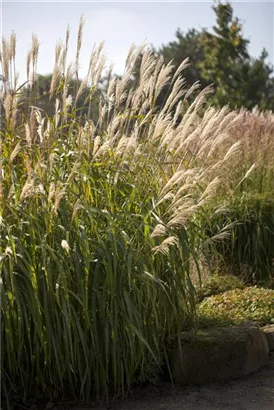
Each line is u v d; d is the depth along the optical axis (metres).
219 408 4.95
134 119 6.29
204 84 27.50
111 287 4.92
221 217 8.30
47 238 5.05
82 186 5.28
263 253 8.42
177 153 5.71
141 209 5.32
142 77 5.89
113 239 5.03
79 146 5.35
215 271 8.05
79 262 4.96
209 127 5.68
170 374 5.32
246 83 25.34
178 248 5.45
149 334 5.31
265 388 5.30
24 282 4.87
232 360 5.51
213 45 25.47
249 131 9.75
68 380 5.18
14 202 5.17
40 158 5.22
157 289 5.23
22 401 5.04
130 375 5.15
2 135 5.40
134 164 5.72
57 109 5.69
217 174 8.41
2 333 4.81
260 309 6.56
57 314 4.85
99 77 5.78
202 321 6.02
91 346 5.01
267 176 9.05
